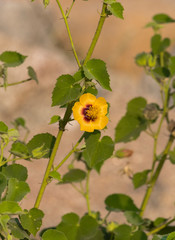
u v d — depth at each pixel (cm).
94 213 74
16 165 56
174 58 74
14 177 56
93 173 165
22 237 53
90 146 56
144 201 76
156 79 77
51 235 54
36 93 190
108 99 216
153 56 80
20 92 186
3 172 56
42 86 192
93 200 152
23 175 56
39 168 162
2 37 203
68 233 64
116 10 53
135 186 76
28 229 53
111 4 53
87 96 54
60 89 53
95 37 54
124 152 75
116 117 201
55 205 147
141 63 76
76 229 64
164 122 196
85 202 151
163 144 184
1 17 231
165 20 80
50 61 198
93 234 64
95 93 54
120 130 76
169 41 79
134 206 70
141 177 76
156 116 75
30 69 66
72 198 151
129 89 230
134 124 76
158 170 76
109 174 165
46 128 182
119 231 66
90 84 53
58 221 141
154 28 80
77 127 190
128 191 159
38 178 157
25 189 54
